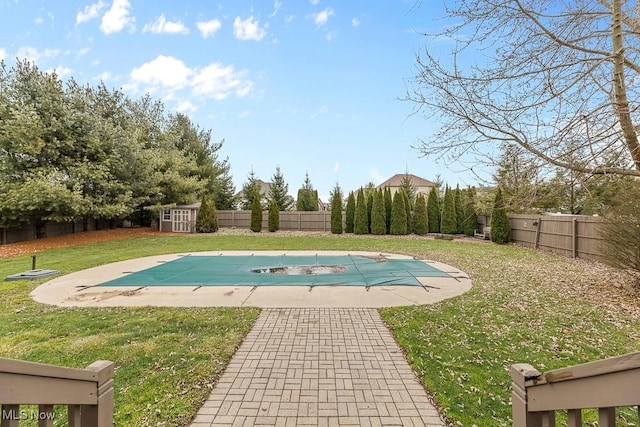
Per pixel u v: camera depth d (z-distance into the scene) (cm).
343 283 685
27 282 695
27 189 1164
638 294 559
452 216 1866
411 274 777
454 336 391
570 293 580
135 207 1784
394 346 369
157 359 330
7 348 355
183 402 258
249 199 2681
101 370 148
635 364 89
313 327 428
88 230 1822
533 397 137
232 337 389
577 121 304
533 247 1266
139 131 1719
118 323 437
